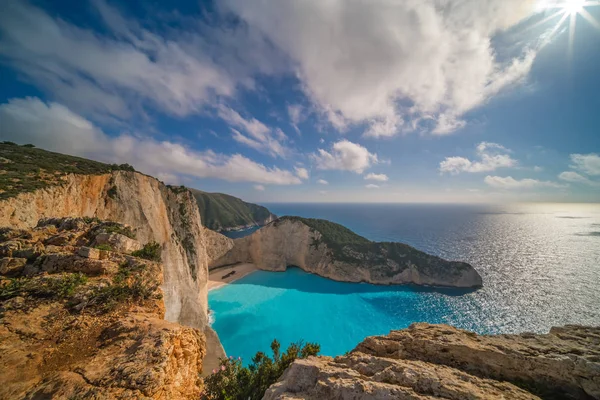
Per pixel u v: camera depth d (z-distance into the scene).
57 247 13.44
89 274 12.20
